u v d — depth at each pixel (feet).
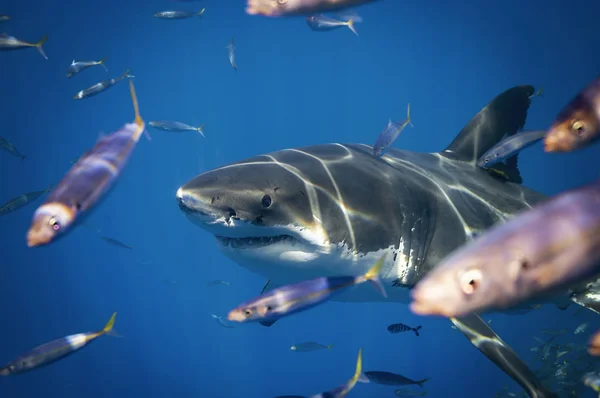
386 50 109.70
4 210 17.46
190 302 78.79
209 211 9.91
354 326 64.13
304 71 119.44
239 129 130.31
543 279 2.69
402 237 11.59
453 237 12.22
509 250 2.67
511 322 50.75
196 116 122.01
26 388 58.95
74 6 73.26
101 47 86.12
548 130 5.25
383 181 12.04
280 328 65.98
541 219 2.74
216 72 110.11
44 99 85.87
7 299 76.43
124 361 66.64
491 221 13.00
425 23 93.30
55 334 73.92
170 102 109.60
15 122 86.28
